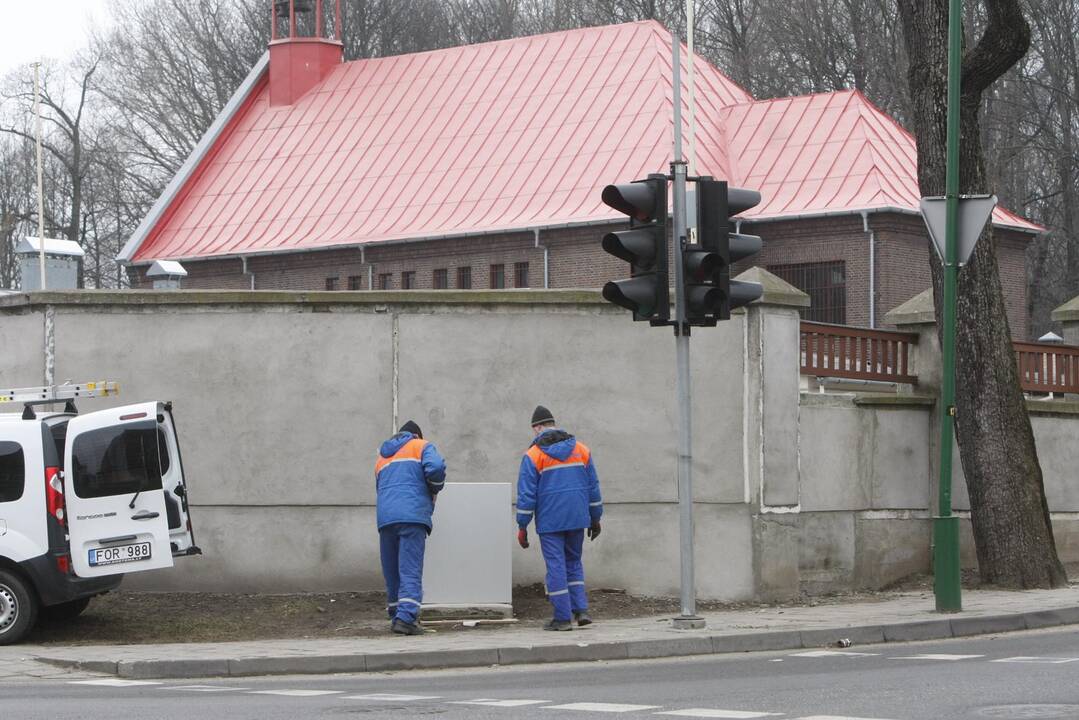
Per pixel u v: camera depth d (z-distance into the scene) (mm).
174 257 63656
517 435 20812
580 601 18125
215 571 20812
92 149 87500
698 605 20500
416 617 17656
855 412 22578
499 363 20891
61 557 17297
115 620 19000
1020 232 53750
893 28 67500
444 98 62062
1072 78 62125
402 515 17562
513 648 15844
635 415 20844
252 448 20891
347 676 15070
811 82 71688
